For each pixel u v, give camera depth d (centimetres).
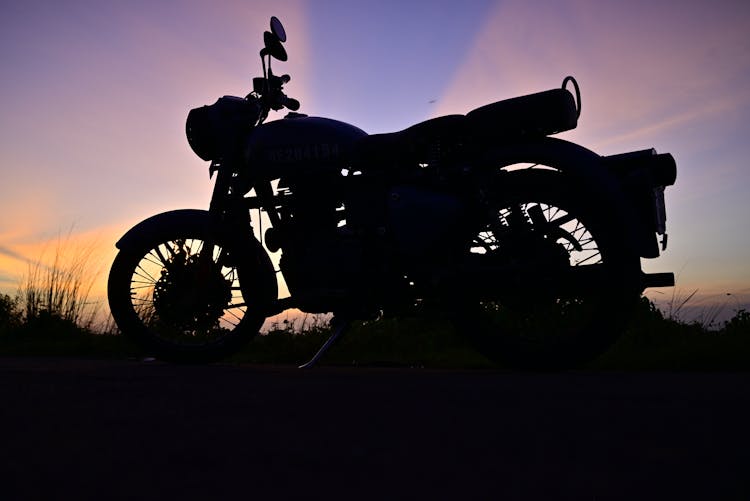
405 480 97
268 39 328
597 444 118
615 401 167
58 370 267
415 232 282
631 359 298
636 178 263
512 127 272
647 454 111
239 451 115
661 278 263
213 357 322
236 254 320
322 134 304
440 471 101
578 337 265
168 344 324
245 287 320
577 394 180
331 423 139
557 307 317
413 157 288
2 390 196
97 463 108
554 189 267
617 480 96
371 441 122
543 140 275
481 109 279
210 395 183
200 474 101
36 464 108
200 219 323
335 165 301
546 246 266
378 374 251
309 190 305
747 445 117
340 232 298
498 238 271
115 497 90
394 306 291
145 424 140
